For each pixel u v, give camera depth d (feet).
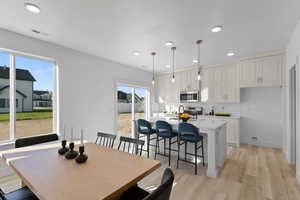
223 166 9.36
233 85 13.92
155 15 6.57
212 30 7.88
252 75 12.62
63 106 10.27
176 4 5.80
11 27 7.64
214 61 14.05
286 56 10.70
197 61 13.92
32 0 5.56
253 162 9.94
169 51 11.21
